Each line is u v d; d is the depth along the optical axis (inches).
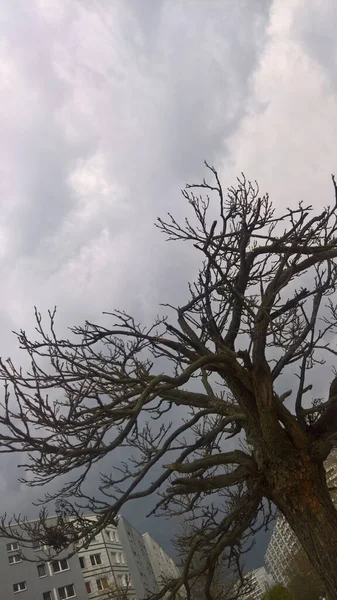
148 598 317.7
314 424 316.2
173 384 271.4
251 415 311.9
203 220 358.0
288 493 284.8
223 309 356.8
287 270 324.5
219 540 326.3
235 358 310.0
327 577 263.0
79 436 306.3
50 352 294.8
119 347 328.5
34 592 1416.1
